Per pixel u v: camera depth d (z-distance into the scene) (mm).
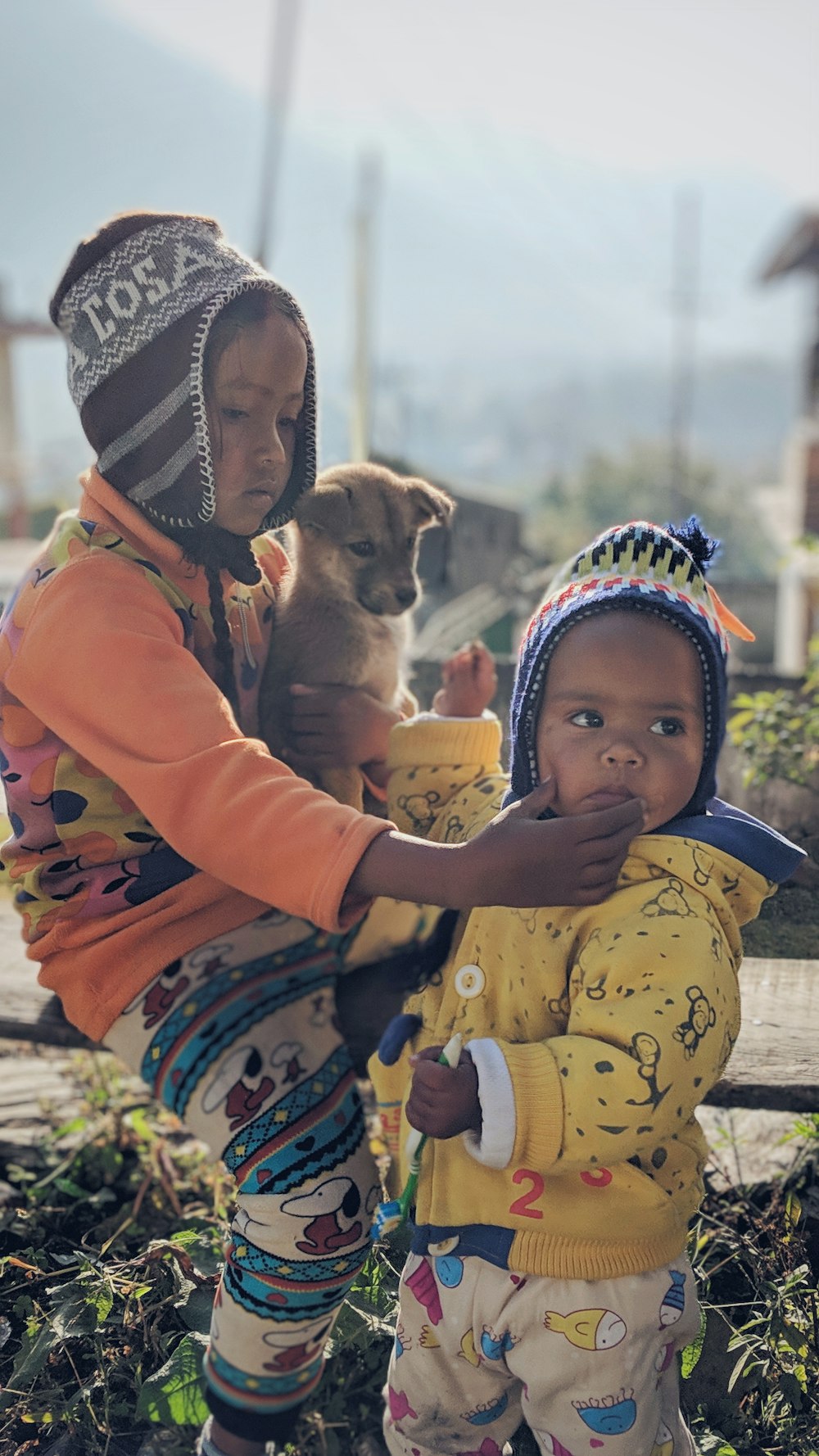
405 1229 2211
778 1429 1978
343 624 2740
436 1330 1742
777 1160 2615
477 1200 1696
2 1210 2590
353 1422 1974
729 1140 2592
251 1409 1720
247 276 1934
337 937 2090
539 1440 1722
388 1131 2094
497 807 2078
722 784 3164
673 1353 1738
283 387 1944
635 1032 1566
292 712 2520
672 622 1760
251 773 1708
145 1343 2117
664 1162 1705
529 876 1572
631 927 1658
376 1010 2193
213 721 1766
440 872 1588
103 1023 1942
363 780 2543
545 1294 1649
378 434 8914
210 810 1688
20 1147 2832
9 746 1986
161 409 1904
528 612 8203
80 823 1959
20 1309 2221
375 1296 2102
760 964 2557
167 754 1737
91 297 1946
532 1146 1542
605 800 1713
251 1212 1736
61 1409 2021
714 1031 1609
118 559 1935
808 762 3084
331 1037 1943
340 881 1614
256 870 1666
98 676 1801
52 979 2020
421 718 2285
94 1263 2207
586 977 1656
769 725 3191
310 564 2777
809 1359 2064
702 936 1652
